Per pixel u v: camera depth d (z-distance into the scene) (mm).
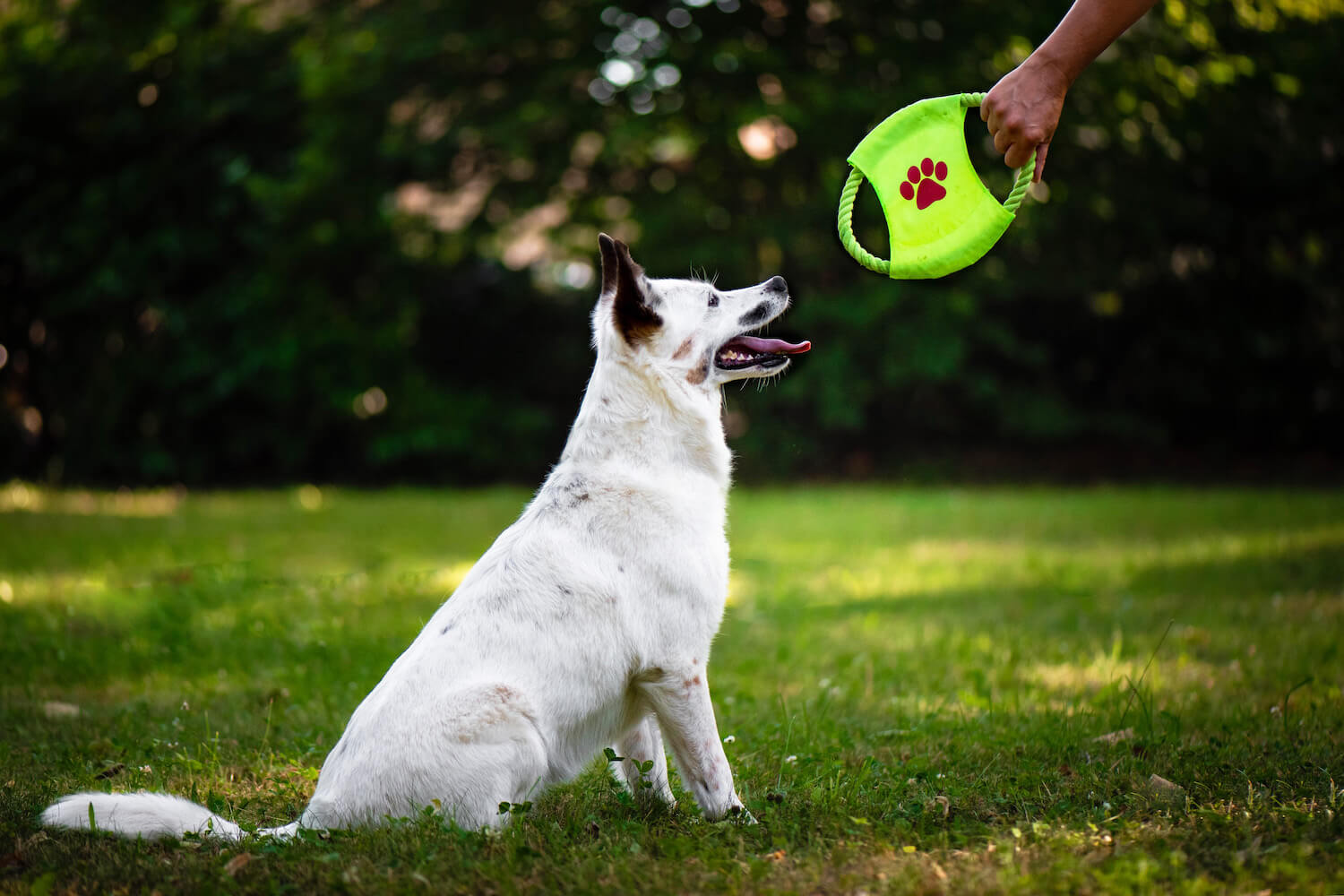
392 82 18344
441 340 20203
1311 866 2910
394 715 3299
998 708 5094
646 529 3541
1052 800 3703
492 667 3316
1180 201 18062
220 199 18828
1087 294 19047
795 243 17344
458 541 10844
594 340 3893
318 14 19828
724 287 17375
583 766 3596
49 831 3443
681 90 17094
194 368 18109
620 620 3451
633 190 18453
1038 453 19672
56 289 18984
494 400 19641
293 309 18406
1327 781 3762
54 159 19141
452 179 19531
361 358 18234
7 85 18797
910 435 19891
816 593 8477
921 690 5605
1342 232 18609
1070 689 5508
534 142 17922
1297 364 18922
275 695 5441
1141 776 3908
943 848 3223
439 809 3209
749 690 5621
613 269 3822
